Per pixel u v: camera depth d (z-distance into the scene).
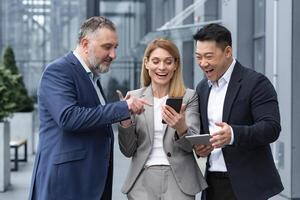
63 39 23.09
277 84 8.17
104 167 3.51
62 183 3.41
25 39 23.09
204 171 3.78
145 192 3.64
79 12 22.98
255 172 3.54
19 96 12.88
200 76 12.54
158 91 3.72
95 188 3.47
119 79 21.27
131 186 3.68
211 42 3.45
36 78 23.03
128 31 21.61
